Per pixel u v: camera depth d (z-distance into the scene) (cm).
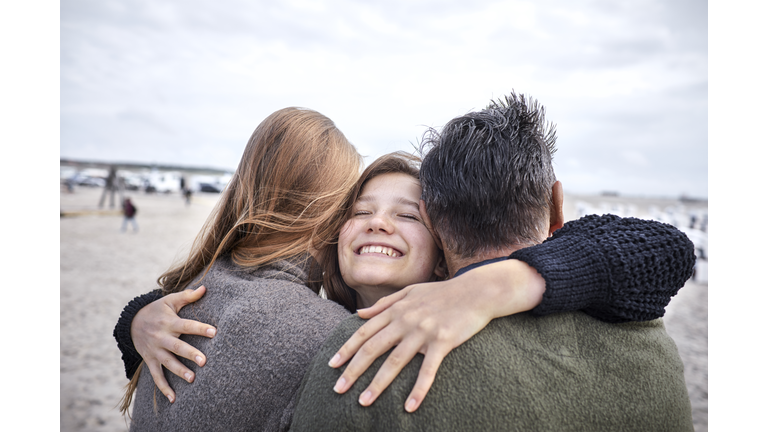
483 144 91
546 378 72
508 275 77
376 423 69
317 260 133
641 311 78
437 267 124
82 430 381
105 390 470
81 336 641
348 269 123
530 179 91
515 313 78
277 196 127
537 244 92
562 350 76
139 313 118
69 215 2178
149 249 1391
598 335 79
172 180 3822
